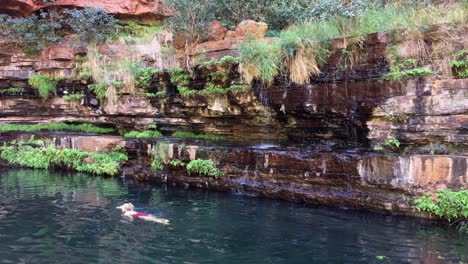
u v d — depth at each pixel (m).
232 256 4.93
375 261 4.77
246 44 8.88
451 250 5.10
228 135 10.21
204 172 8.69
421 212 6.46
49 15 13.10
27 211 6.70
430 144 6.89
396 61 7.24
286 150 8.11
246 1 11.30
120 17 13.38
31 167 11.13
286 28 11.10
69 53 12.16
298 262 4.77
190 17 10.80
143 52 11.44
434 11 7.79
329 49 8.02
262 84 8.79
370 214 6.72
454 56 6.80
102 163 10.18
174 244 5.30
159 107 10.88
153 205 7.25
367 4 9.79
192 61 9.93
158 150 9.55
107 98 11.70
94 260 4.75
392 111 7.15
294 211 6.92
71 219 6.30
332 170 7.35
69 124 13.08
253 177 8.26
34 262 4.65
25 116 13.12
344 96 7.76
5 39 12.36
